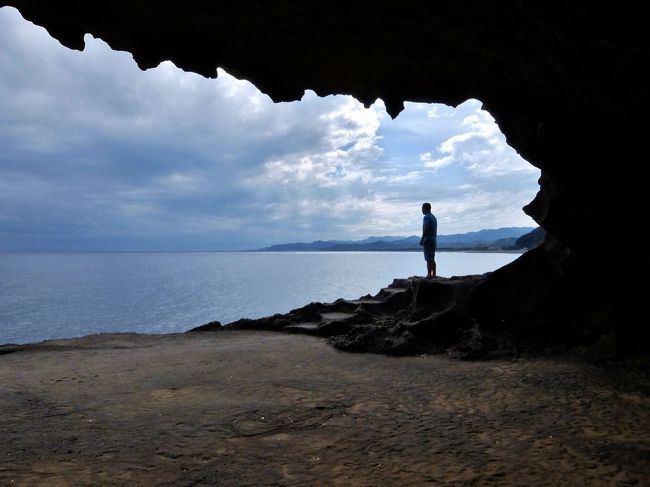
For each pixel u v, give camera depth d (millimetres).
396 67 5000
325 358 8070
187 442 4316
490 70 4863
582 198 6816
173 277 95312
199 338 10344
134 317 35844
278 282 66250
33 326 33031
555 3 3373
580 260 8000
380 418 4965
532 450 4105
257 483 3535
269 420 4906
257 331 11250
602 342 7488
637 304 7605
